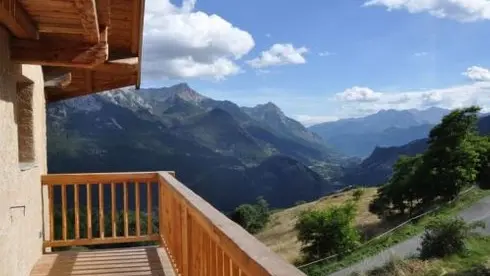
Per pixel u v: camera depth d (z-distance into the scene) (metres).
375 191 43.69
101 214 5.46
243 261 1.56
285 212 47.03
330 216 23.94
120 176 5.46
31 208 4.61
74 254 5.23
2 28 3.29
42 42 3.71
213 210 2.44
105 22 3.42
